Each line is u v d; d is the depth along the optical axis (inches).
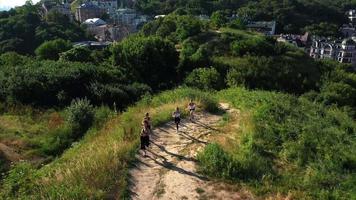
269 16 5885.8
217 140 684.7
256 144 646.5
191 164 587.2
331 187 528.7
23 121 894.4
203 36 2851.9
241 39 2741.1
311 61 2512.3
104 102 1119.6
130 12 7460.6
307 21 5851.4
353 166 609.6
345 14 6727.4
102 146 625.6
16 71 1175.6
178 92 1000.2
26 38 4461.1
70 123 863.1
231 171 556.4
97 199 469.1
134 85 1405.0
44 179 538.3
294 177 556.1
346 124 885.8
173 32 3144.7
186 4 6870.1
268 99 925.2
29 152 734.5
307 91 2078.0
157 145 663.8
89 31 6161.4
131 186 520.7
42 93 1067.9
